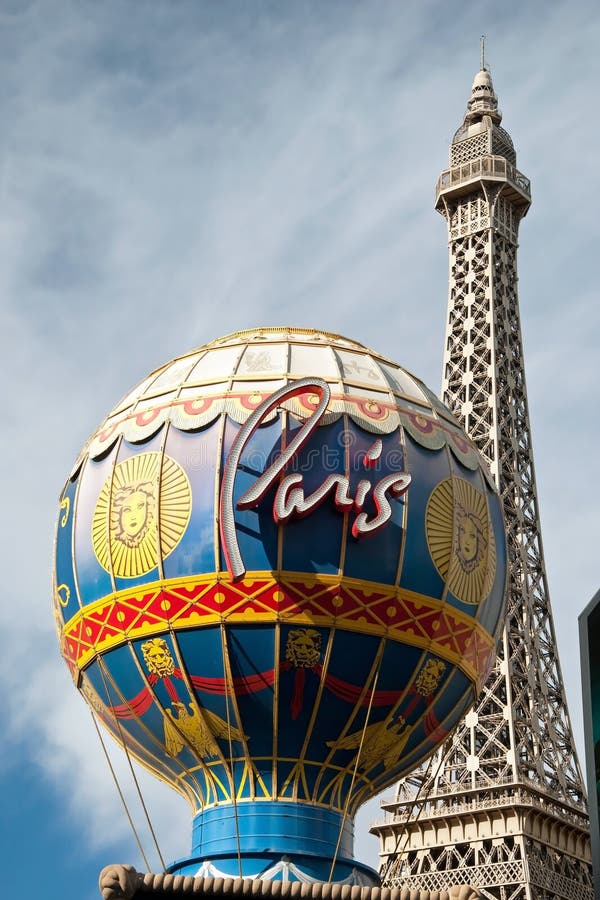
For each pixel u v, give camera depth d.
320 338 115.31
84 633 108.25
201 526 103.06
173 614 102.94
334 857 103.12
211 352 112.81
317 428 104.19
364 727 104.25
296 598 101.25
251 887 95.94
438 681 106.00
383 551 102.94
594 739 95.31
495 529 113.56
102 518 107.19
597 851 93.62
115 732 111.81
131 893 94.88
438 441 108.88
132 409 110.50
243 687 102.38
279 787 104.69
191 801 109.25
